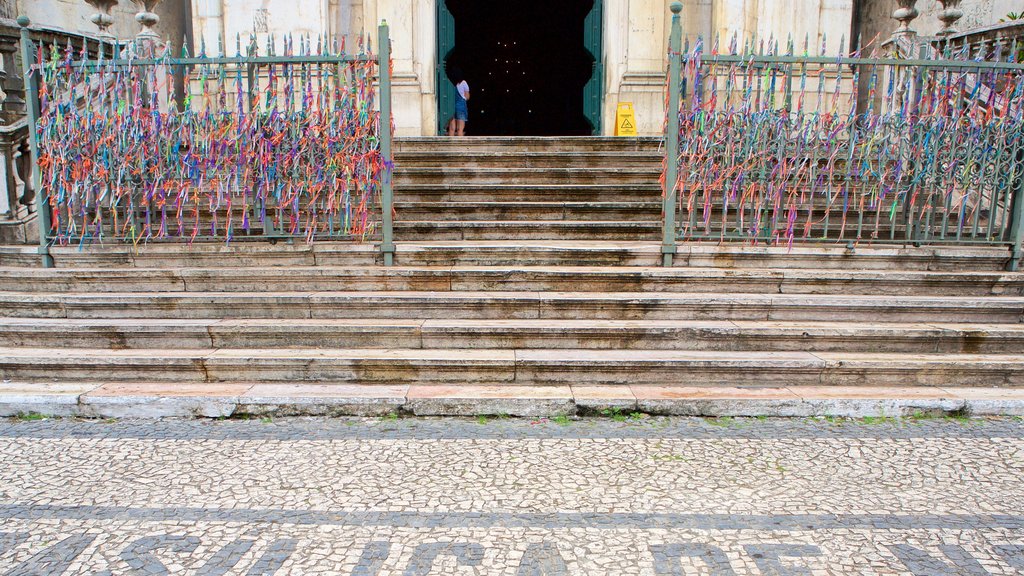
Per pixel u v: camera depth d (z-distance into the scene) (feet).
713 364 16.21
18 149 22.25
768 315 18.11
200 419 15.25
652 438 14.11
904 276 19.02
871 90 19.77
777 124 19.53
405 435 14.28
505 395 15.49
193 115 19.66
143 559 9.64
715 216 22.94
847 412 15.29
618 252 19.89
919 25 38.11
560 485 11.98
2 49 22.93
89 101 19.79
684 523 10.69
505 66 65.16
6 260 20.98
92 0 26.04
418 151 27.96
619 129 33.42
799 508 11.16
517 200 24.57
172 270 19.12
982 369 16.26
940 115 19.80
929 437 14.15
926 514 10.98
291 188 19.88
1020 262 19.94
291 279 19.08
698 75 19.22
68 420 15.17
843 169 20.92
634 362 16.24
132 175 20.07
